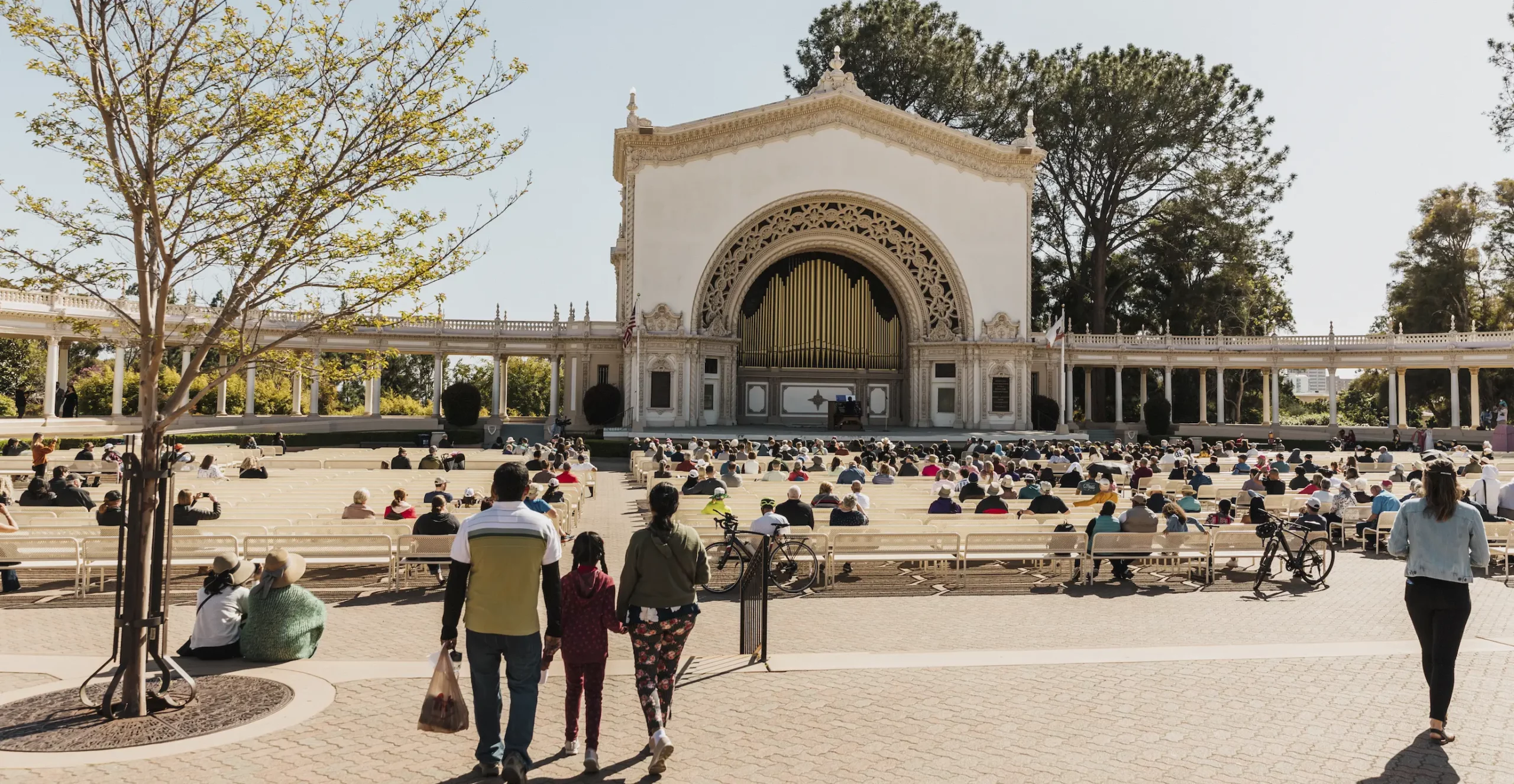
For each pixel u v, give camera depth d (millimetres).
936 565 17938
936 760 7629
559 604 7172
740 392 63906
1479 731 8375
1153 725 8492
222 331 9805
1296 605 14688
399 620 13320
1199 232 68625
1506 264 68125
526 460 32812
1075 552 16484
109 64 8977
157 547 8852
